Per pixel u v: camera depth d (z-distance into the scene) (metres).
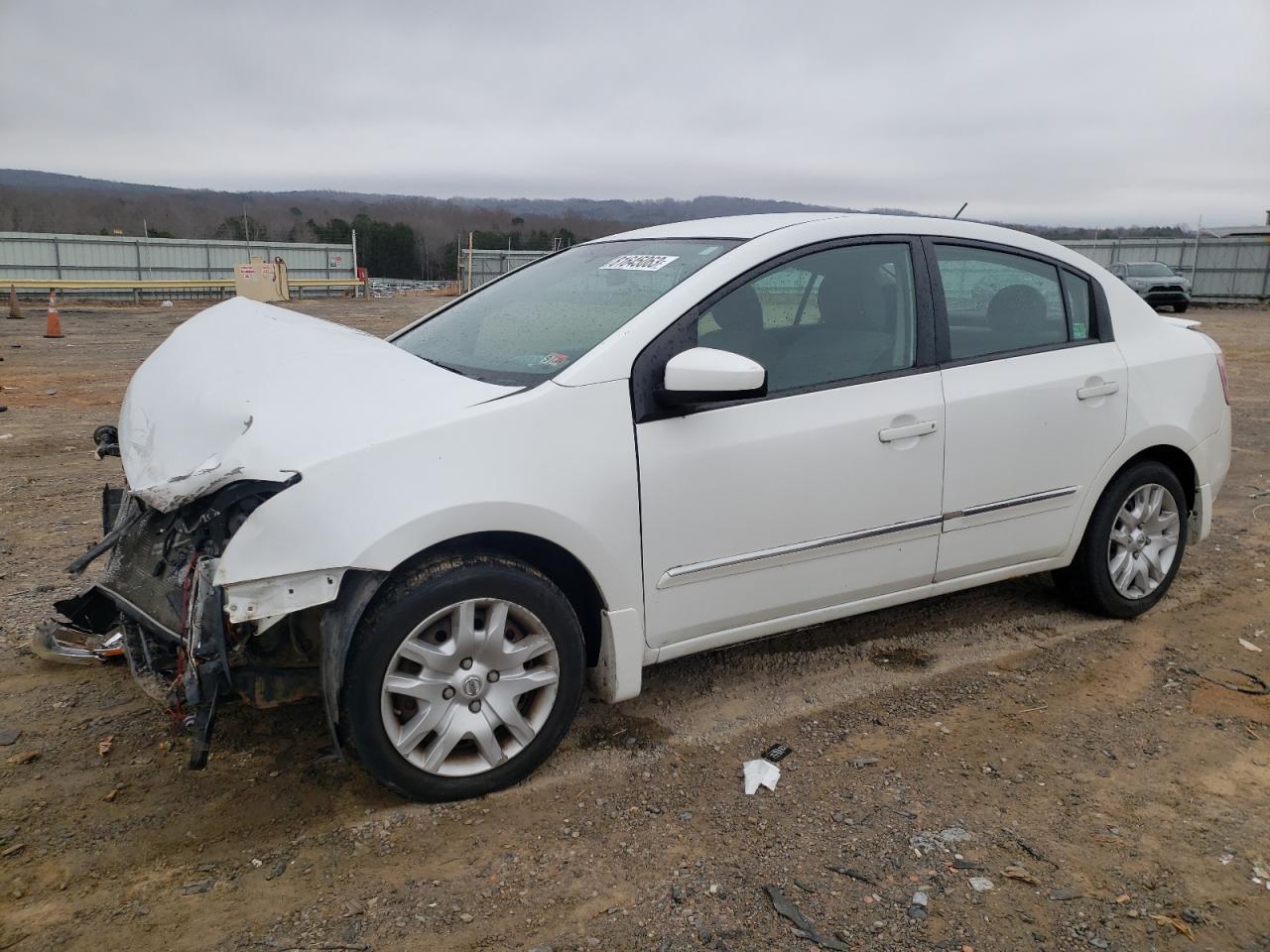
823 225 3.62
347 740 2.87
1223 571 5.14
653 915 2.52
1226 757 3.31
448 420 2.86
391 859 2.74
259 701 2.81
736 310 3.35
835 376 3.51
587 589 3.22
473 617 2.91
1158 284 27.11
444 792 2.97
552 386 3.04
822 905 2.55
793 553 3.43
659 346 3.18
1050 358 4.01
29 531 5.65
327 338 3.53
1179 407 4.35
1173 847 2.81
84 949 2.38
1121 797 3.06
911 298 3.71
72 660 3.88
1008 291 3.97
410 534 2.72
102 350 16.30
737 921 2.50
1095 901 2.57
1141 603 4.46
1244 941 2.44
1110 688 3.81
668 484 3.15
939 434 3.66
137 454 3.20
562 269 4.07
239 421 2.91
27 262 32.00
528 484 2.90
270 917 2.50
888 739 3.42
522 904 2.56
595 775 3.18
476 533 2.85
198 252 35.81
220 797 3.02
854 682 3.85
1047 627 4.38
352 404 2.92
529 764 3.09
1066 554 4.21
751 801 3.04
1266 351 17.19
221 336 3.71
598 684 3.29
